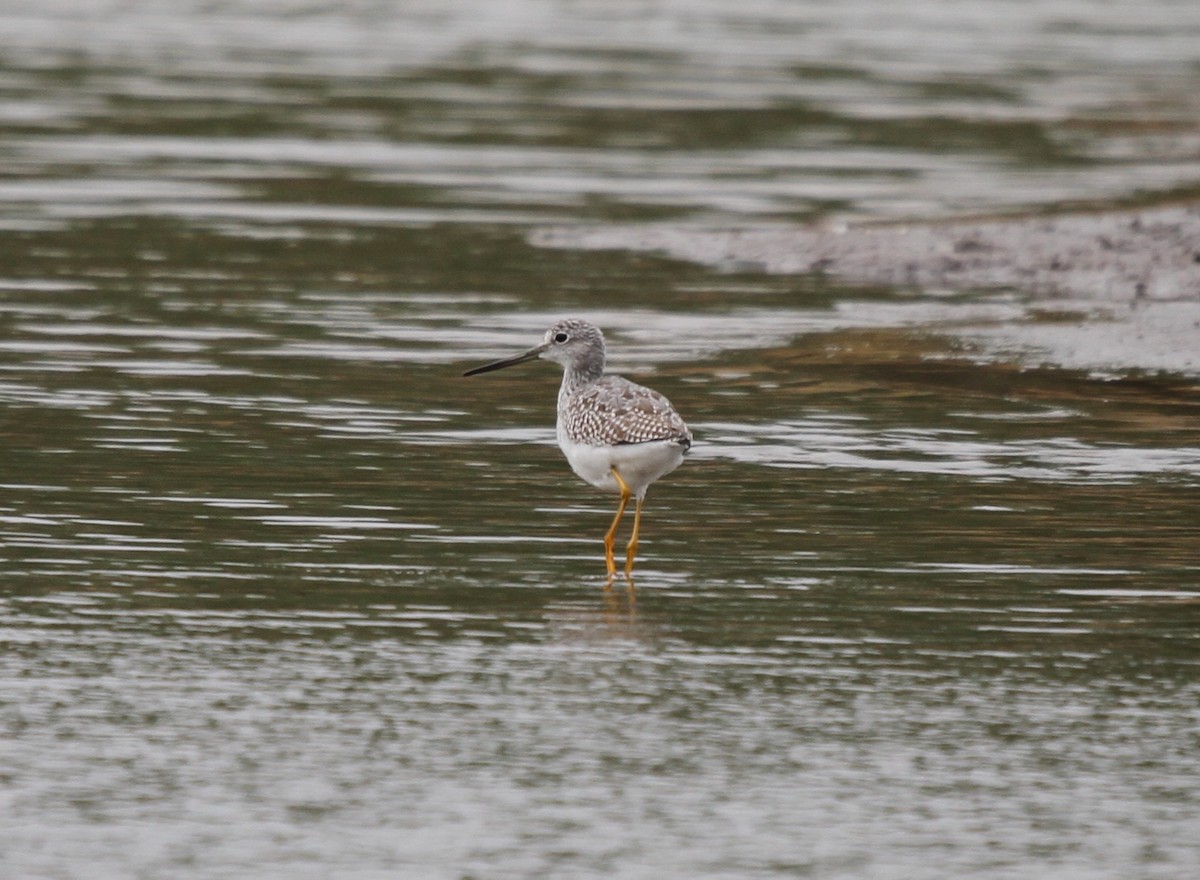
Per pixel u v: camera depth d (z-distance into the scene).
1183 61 49.06
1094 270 24.58
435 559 13.27
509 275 24.44
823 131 37.25
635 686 10.87
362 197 29.77
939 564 13.28
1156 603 12.47
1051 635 11.83
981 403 18.20
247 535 13.70
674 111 39.06
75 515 14.05
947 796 9.46
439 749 9.92
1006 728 10.31
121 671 10.92
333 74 42.84
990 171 33.06
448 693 10.71
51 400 17.62
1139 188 31.19
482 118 37.81
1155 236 25.84
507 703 10.57
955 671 11.18
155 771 9.60
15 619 11.72
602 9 57.41
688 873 8.62
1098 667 11.27
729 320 21.94
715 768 9.74
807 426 17.30
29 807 9.17
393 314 22.06
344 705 10.48
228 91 40.06
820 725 10.33
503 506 14.69
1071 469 15.89
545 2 58.53
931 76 44.91
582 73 43.91
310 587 12.55
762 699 10.69
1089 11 60.62
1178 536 14.00
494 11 56.34
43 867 8.59
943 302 22.98
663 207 29.34
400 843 8.88
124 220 27.41
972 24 56.12
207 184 30.47
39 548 13.20
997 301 23.06
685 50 48.41
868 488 15.27
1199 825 9.17
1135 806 9.38
